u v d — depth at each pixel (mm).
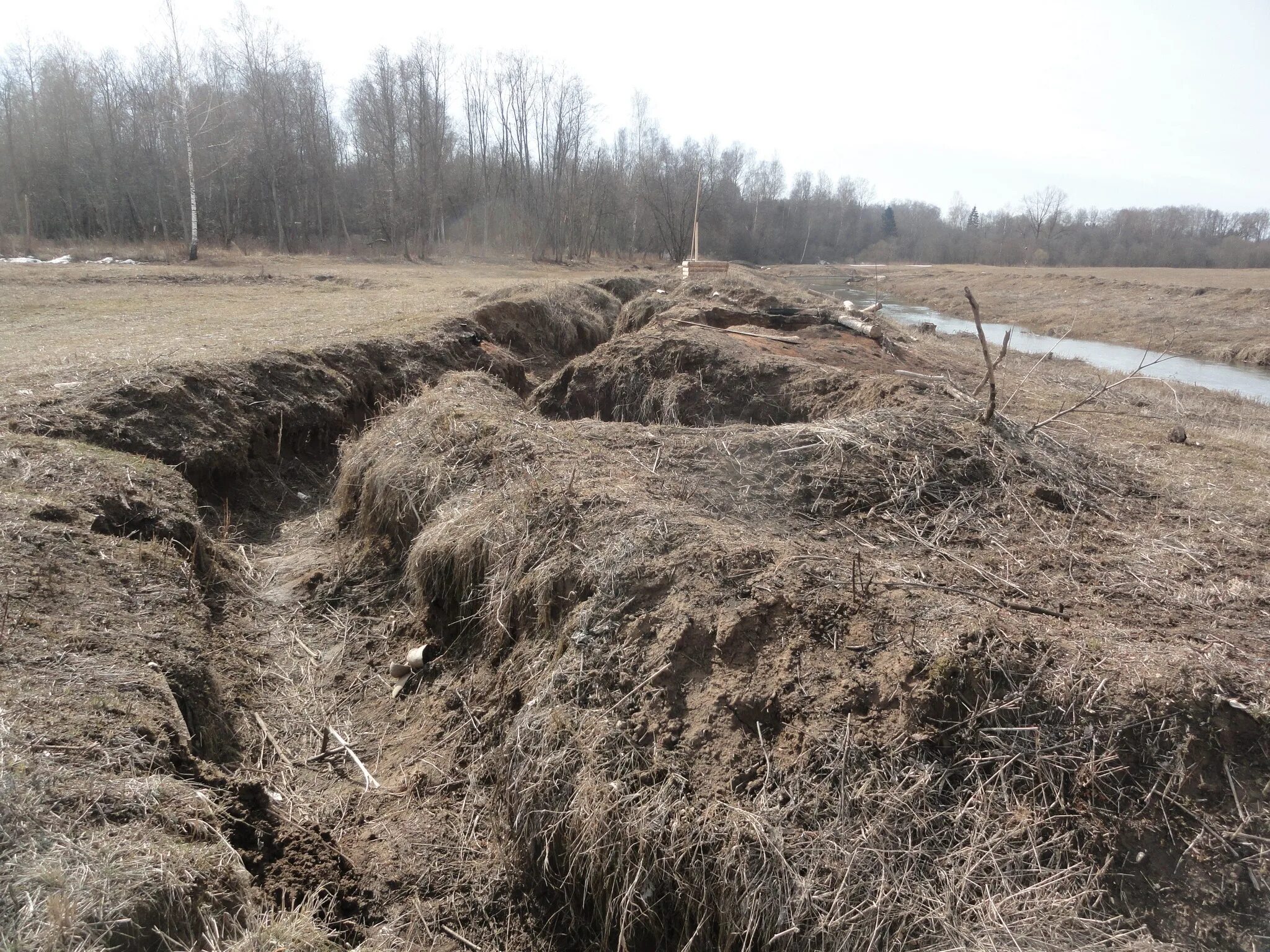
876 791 3137
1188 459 7168
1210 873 2895
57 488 5367
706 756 3381
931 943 2785
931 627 3607
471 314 13766
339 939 3090
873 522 5250
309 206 42062
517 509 4988
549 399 9555
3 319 12328
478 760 4180
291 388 8633
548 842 3420
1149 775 3105
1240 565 4844
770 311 12078
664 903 3154
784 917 2922
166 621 4457
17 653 3605
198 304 15320
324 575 6141
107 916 2373
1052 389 11141
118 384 7254
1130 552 4961
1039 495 5598
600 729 3527
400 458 6340
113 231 37688
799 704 3416
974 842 3000
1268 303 28891
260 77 37750
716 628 3707
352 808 3988
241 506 7312
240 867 2975
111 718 3359
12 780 2729
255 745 4391
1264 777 3098
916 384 7742
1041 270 48094
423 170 39688
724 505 5207
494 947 3324
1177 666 3389
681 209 48156
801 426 6254
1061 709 3264
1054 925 2760
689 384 8844
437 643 5098
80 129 35969
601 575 4160
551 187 43812
